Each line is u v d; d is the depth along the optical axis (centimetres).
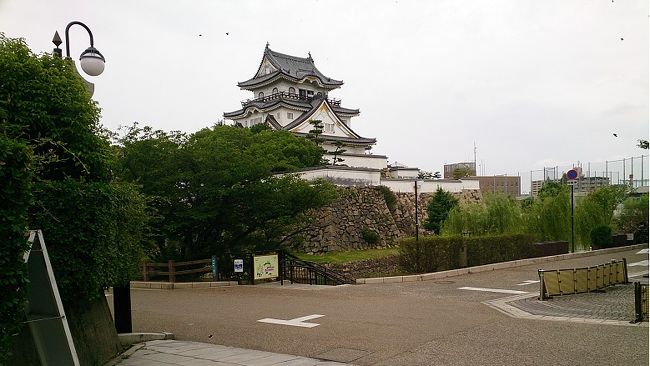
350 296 1313
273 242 2020
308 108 5422
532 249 2289
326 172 2886
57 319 513
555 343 729
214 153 1758
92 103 815
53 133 710
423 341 773
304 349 755
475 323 905
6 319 430
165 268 1808
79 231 673
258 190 1775
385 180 3338
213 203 1748
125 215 814
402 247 1911
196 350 773
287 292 1443
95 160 782
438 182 3697
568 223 2709
